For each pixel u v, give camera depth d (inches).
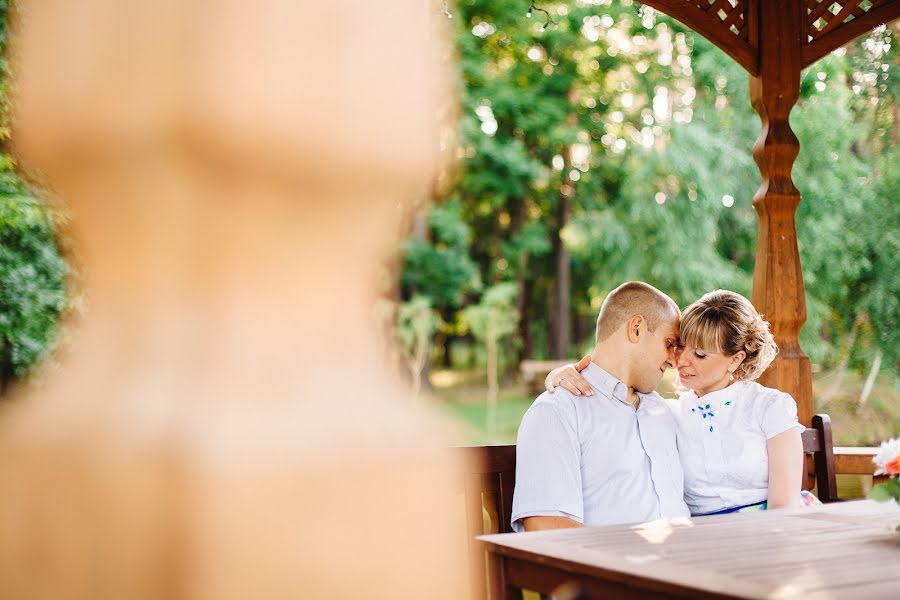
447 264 748.6
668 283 657.6
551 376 133.9
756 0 174.6
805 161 496.1
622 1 698.2
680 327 141.1
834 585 65.1
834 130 489.1
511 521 125.0
